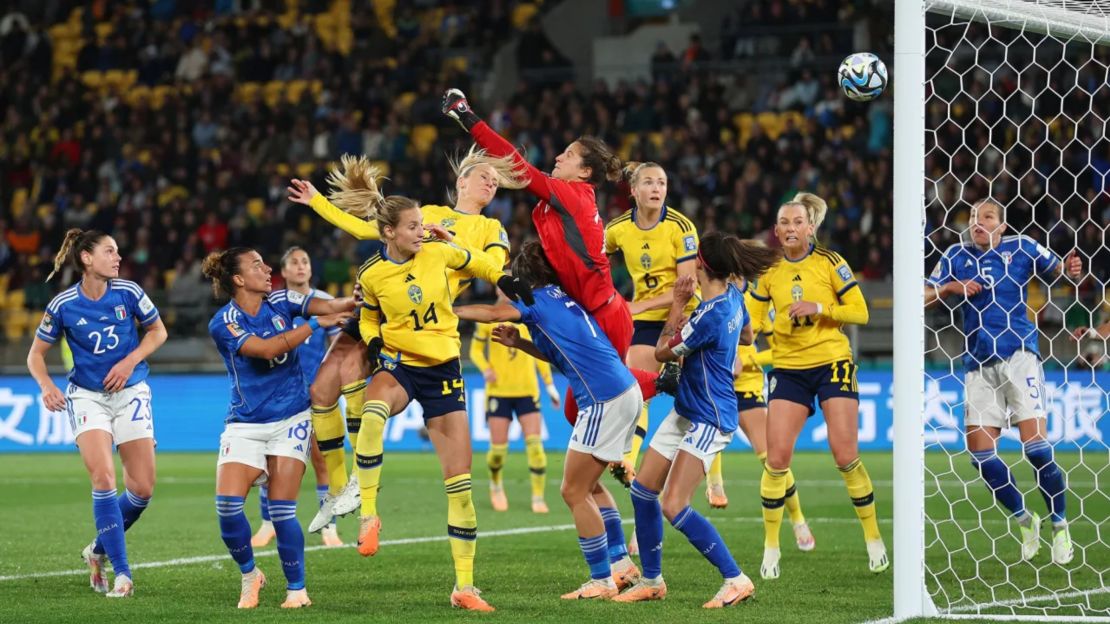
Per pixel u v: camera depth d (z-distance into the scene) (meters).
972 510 42.66
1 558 32.84
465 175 28.58
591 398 24.81
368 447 25.33
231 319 25.03
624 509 45.50
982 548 34.00
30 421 75.81
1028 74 82.00
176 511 44.72
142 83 105.19
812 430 68.69
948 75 83.44
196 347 79.75
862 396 66.88
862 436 66.94
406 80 100.88
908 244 23.25
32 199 97.62
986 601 25.48
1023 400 32.78
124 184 94.75
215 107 100.56
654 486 25.34
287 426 25.34
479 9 105.00
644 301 31.69
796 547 34.16
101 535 26.56
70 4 114.62
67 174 96.19
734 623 22.72
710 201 83.25
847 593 26.30
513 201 86.12
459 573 24.95
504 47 103.50
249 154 94.56
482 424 71.44
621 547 27.50
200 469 62.91
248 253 25.20
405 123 96.62
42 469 63.97
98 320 27.00
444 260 25.62
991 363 33.19
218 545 35.38
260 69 102.69
